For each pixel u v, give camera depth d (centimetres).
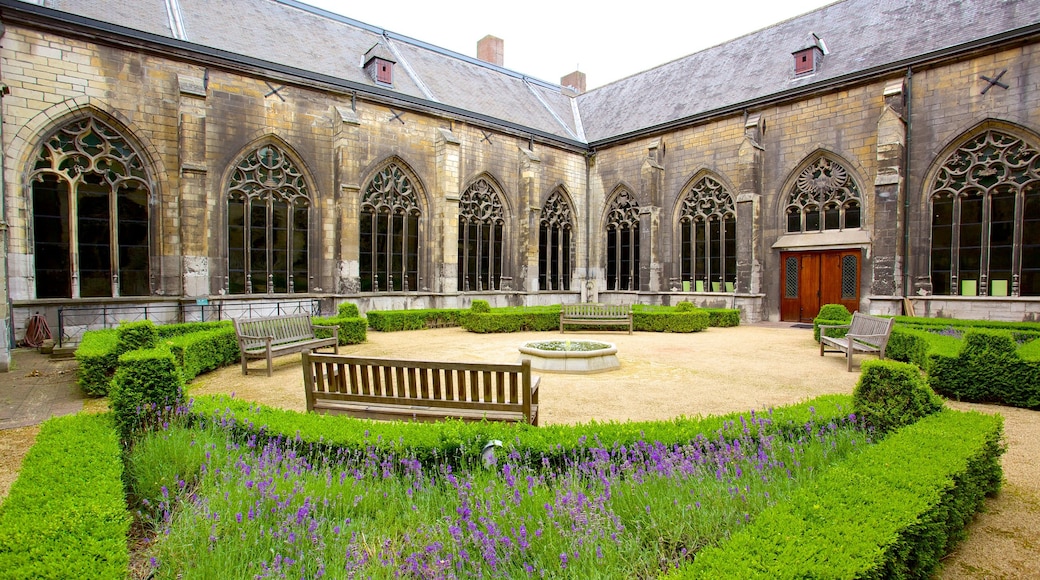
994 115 1483
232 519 326
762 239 1998
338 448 446
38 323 1249
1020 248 1468
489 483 374
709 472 400
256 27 1859
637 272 2475
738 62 2316
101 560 252
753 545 253
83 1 1453
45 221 1339
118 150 1441
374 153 1920
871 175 1725
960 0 1698
